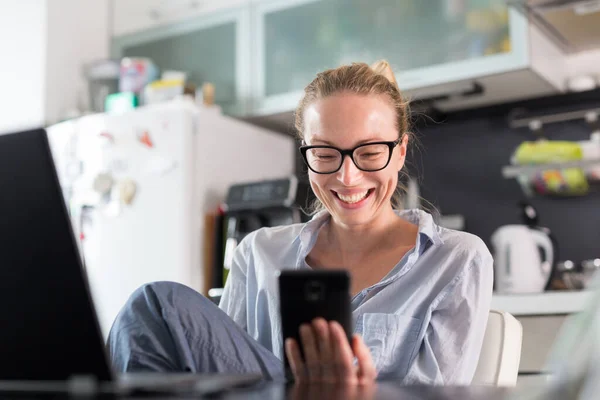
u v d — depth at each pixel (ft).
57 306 2.27
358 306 4.57
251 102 10.79
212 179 10.03
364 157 4.51
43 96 11.11
